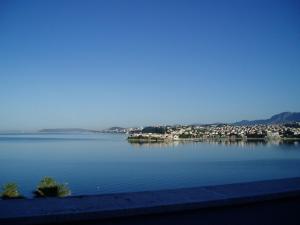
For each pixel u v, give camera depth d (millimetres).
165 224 4008
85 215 3707
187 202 4156
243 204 4496
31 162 96750
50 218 3594
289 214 4621
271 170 74625
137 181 62156
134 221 3912
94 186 56844
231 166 83688
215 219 4242
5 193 18312
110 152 137750
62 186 20641
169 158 108938
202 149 146125
